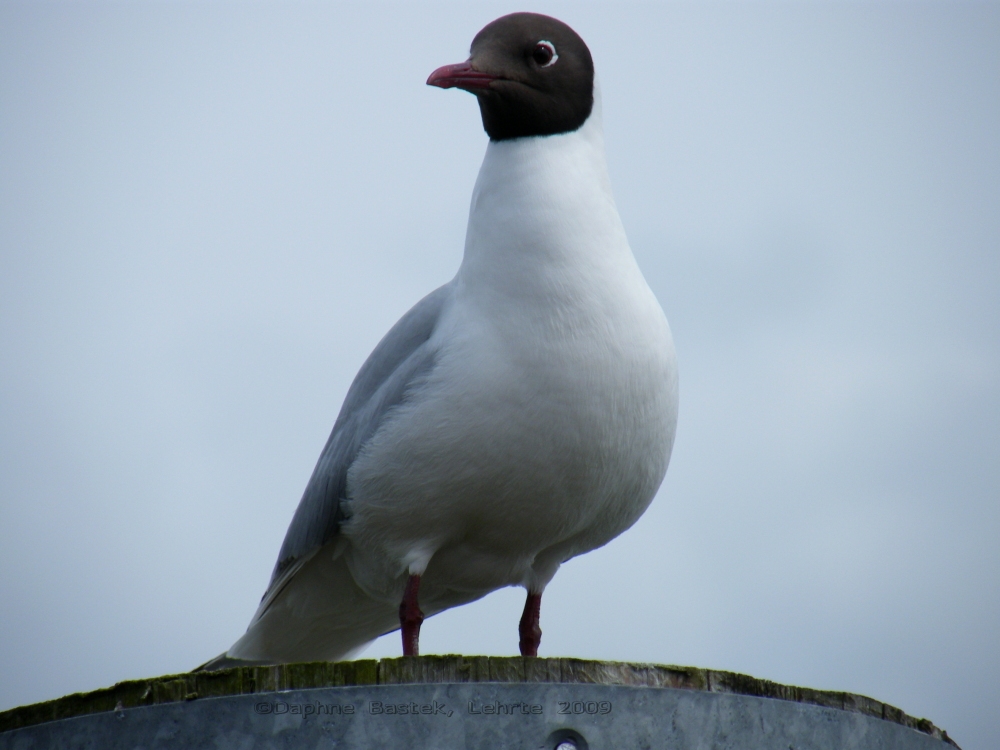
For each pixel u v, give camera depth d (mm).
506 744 7168
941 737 8398
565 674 7398
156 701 7273
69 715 7434
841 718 7820
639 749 7254
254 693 7188
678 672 7582
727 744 7453
